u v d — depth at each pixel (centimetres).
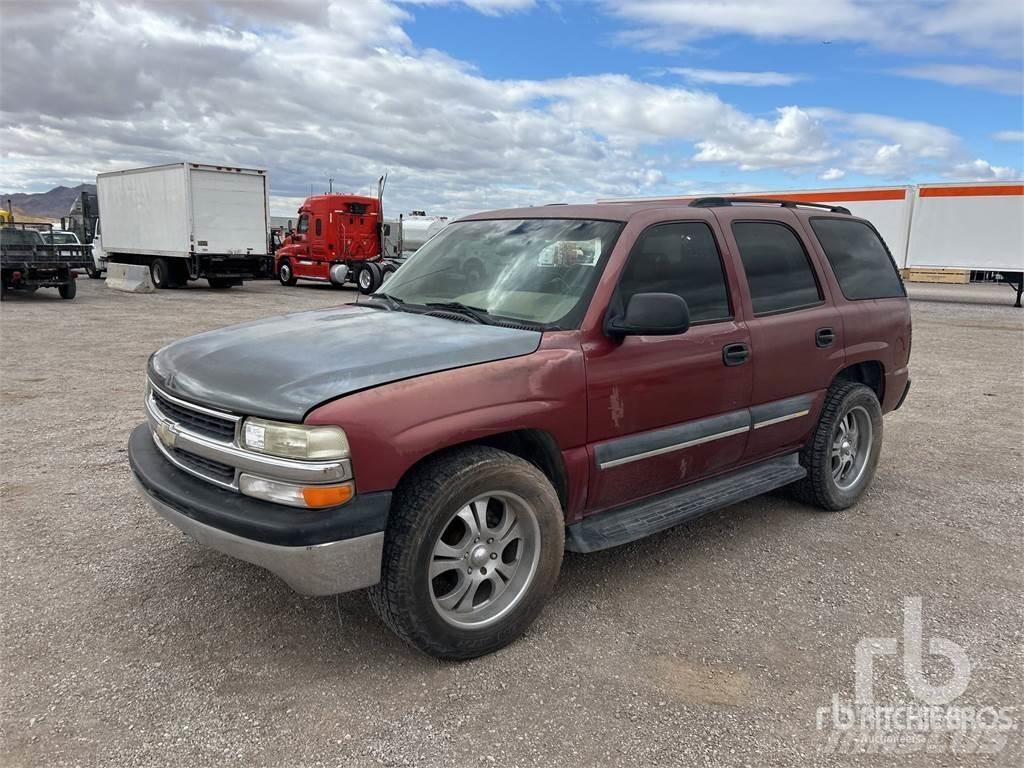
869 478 498
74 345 1130
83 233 3130
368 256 2562
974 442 666
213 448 282
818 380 446
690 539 432
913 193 2358
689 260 381
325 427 257
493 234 408
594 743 253
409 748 249
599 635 323
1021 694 285
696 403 372
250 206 2308
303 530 257
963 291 3080
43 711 263
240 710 266
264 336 334
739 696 281
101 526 427
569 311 334
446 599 295
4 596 345
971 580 383
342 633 319
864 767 243
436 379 283
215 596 349
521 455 332
